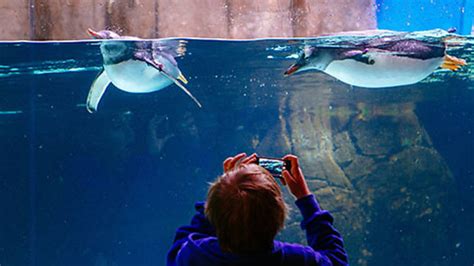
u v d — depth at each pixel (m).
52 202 38.50
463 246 22.94
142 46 9.08
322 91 23.53
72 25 6.03
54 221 38.69
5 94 25.12
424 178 22.17
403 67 7.79
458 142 38.28
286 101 25.34
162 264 37.25
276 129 24.30
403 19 6.65
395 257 21.69
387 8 6.57
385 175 21.80
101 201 37.56
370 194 21.47
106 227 38.00
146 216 37.59
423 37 7.43
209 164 35.72
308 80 21.31
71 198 38.31
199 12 6.20
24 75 19.39
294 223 19.48
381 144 22.62
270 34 6.25
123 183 37.22
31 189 38.53
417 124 23.39
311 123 24.34
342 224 20.91
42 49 10.98
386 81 8.05
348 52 7.73
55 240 38.50
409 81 8.16
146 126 34.09
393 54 7.64
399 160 22.19
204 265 2.60
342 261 2.78
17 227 38.81
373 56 7.70
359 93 23.70
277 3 6.23
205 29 6.23
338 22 6.36
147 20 6.14
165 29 6.16
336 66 7.99
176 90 26.70
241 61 15.70
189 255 2.67
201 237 2.85
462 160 39.38
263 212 2.46
